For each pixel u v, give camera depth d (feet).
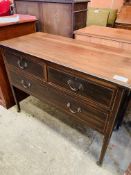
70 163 3.73
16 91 4.86
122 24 6.56
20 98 5.32
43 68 3.24
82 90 2.84
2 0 4.72
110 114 2.71
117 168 3.61
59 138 4.33
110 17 6.82
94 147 4.08
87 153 3.94
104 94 2.57
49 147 4.09
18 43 3.75
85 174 3.51
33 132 4.50
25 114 5.09
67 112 3.49
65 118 4.93
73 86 2.93
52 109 5.28
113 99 2.51
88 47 3.56
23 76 3.88
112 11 6.76
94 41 4.84
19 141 4.25
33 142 4.22
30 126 4.68
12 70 4.06
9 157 3.86
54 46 3.59
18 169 3.61
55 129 4.58
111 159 3.79
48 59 2.96
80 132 4.49
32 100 5.65
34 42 3.82
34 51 3.28
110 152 3.93
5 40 4.04
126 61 2.94
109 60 2.95
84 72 2.57
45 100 3.83
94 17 6.91
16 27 4.42
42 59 3.10
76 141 4.24
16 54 3.60
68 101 3.26
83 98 2.93
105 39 4.65
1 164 3.71
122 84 2.26
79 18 4.98
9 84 4.96
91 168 3.63
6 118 4.94
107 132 2.99
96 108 2.84
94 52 3.30
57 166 3.67
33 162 3.76
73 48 3.49
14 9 5.61
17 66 3.81
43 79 3.43
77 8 4.64
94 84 2.60
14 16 4.64
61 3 4.55
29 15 5.26
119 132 4.50
